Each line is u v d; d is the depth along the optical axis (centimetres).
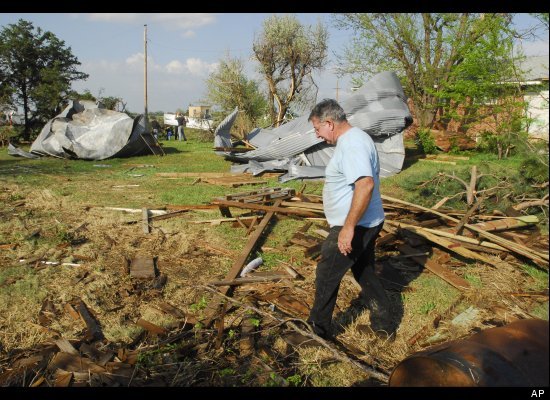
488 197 738
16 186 1119
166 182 1215
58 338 407
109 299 487
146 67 3672
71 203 927
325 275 377
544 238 593
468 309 455
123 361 369
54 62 3088
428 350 249
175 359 369
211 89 2744
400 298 481
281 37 2448
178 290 508
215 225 749
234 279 518
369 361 374
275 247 643
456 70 1759
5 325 427
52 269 560
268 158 1389
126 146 1795
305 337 399
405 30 2031
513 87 1653
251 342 393
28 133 2972
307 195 864
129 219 787
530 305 461
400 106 1363
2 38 2966
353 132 357
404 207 725
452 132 1812
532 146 741
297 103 2589
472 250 575
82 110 1952
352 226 345
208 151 2166
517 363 219
